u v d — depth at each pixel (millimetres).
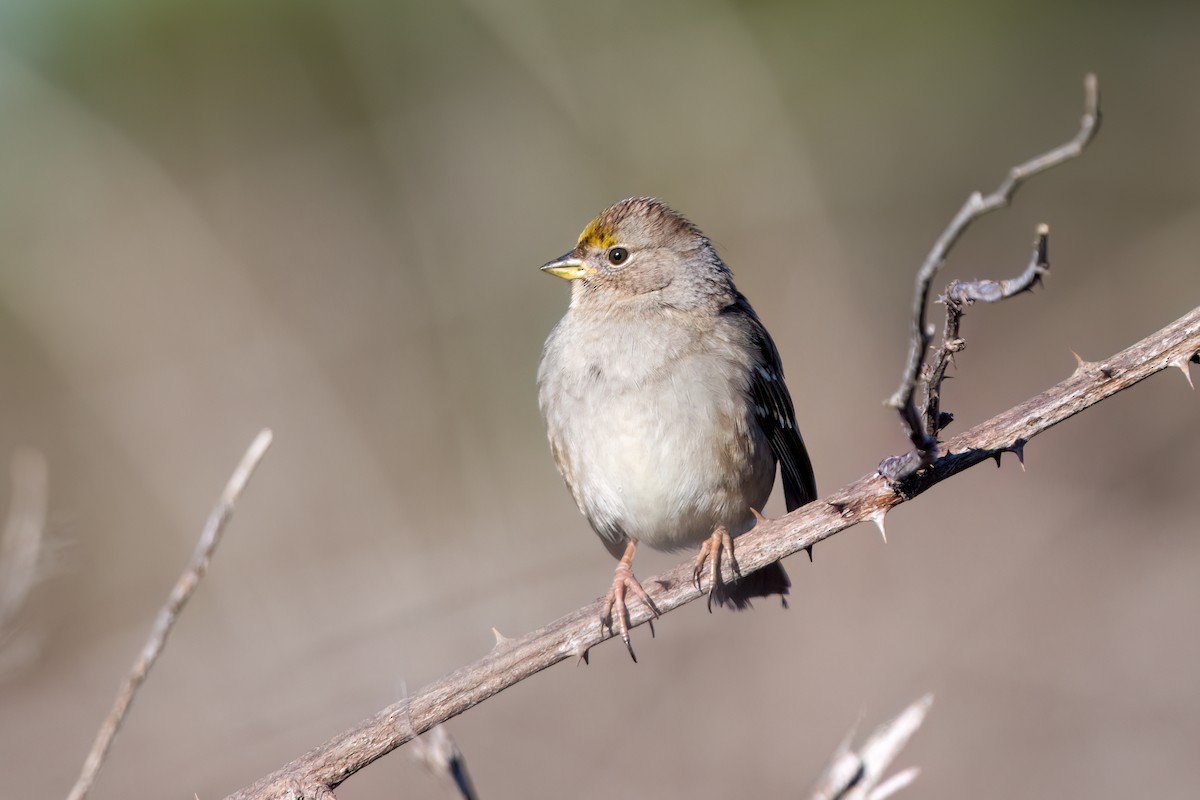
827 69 16906
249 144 17312
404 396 15227
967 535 12445
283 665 11242
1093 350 15039
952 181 17078
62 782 10070
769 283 15664
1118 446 13664
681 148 16328
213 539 4250
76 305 15844
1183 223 16328
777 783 10133
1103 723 10359
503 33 16531
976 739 10336
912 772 4609
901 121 17000
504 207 16609
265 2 17078
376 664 11219
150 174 16922
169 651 11594
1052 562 12125
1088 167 17156
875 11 17234
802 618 11500
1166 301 15508
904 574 11953
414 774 10281
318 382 15203
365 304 16281
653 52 16609
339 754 4836
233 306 16047
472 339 15898
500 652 5199
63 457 14477
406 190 16938
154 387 15039
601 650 11305
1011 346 15273
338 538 13531
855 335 15203
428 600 11922
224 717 10742
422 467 14570
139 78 17031
